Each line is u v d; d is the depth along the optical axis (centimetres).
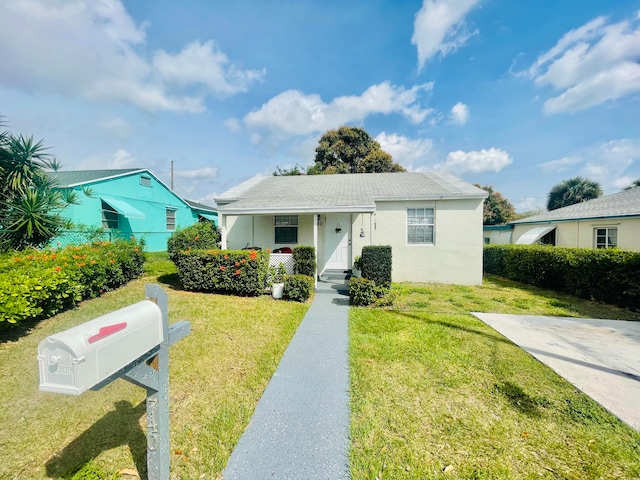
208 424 271
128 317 154
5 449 236
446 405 304
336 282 984
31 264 508
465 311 674
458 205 1034
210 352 421
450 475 217
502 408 299
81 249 643
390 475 216
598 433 262
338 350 439
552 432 264
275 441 251
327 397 318
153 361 186
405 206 1059
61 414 280
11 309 391
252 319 566
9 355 390
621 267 707
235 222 1152
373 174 1454
